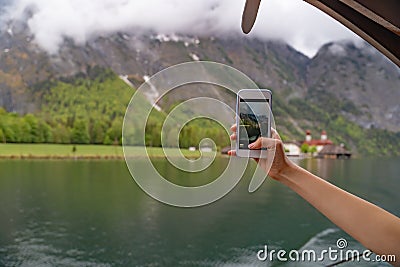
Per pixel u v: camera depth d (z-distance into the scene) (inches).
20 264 142.6
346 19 26.5
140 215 181.9
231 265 148.4
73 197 201.2
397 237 18.6
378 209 19.7
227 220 169.3
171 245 154.8
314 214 169.8
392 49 26.5
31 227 167.3
